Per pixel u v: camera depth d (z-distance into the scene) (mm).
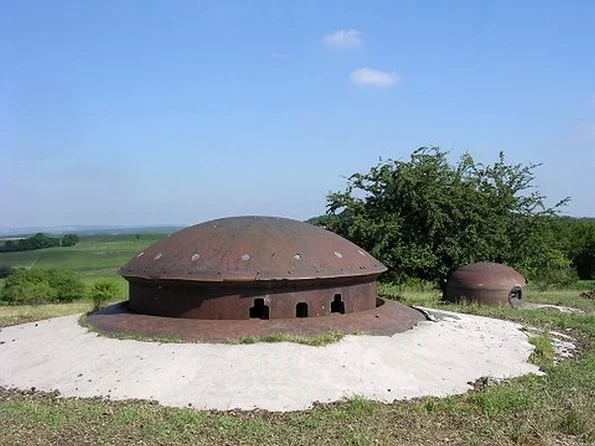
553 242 28297
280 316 11383
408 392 9289
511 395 8969
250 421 7965
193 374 9461
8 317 17578
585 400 8883
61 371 10109
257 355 9961
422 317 13508
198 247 12086
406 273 23750
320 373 9531
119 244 119562
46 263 76688
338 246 12898
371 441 7281
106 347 10727
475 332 12766
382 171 24344
